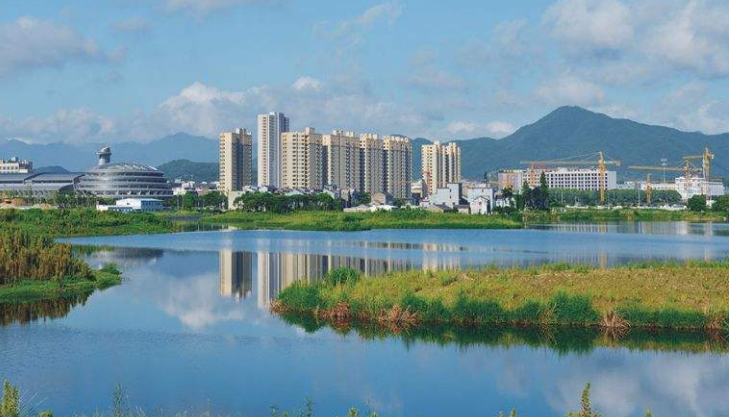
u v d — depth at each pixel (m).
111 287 106.75
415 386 58.44
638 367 63.19
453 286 85.38
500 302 78.38
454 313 77.31
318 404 54.06
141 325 79.19
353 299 82.06
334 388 57.84
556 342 70.75
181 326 78.75
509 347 69.50
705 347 68.81
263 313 85.75
